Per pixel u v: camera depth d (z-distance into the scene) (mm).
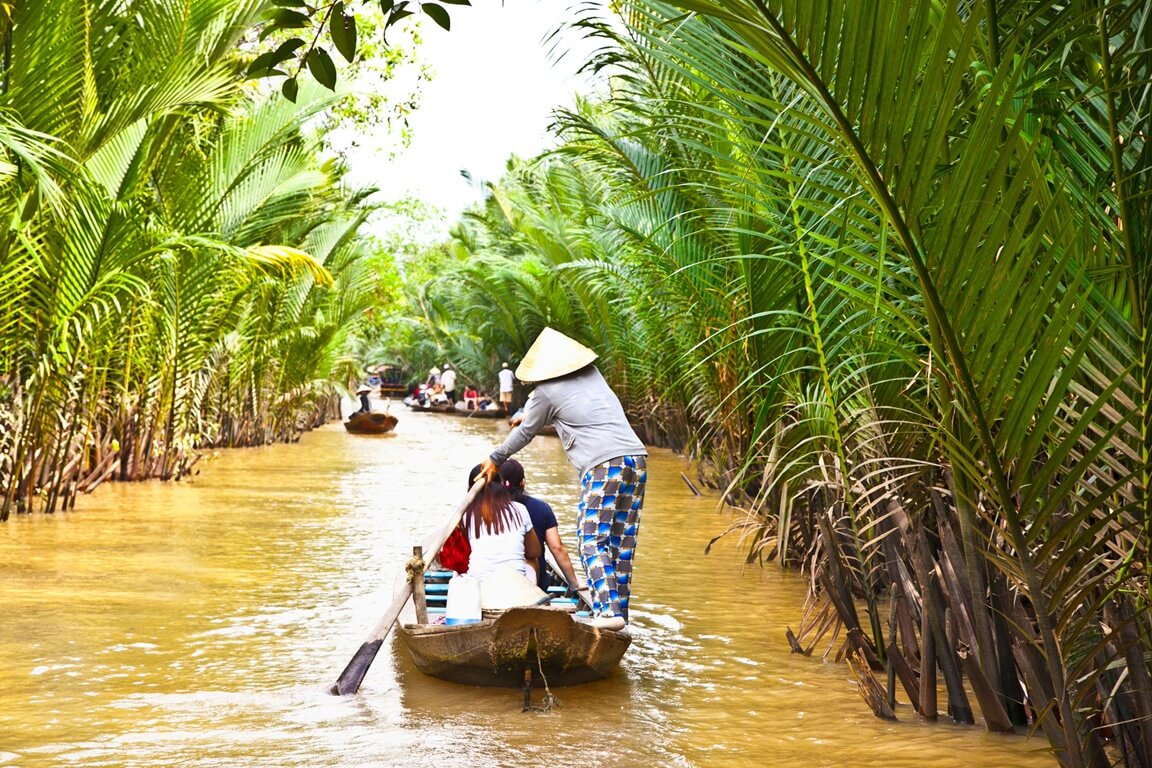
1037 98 3830
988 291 3332
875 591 7734
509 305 31875
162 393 15352
